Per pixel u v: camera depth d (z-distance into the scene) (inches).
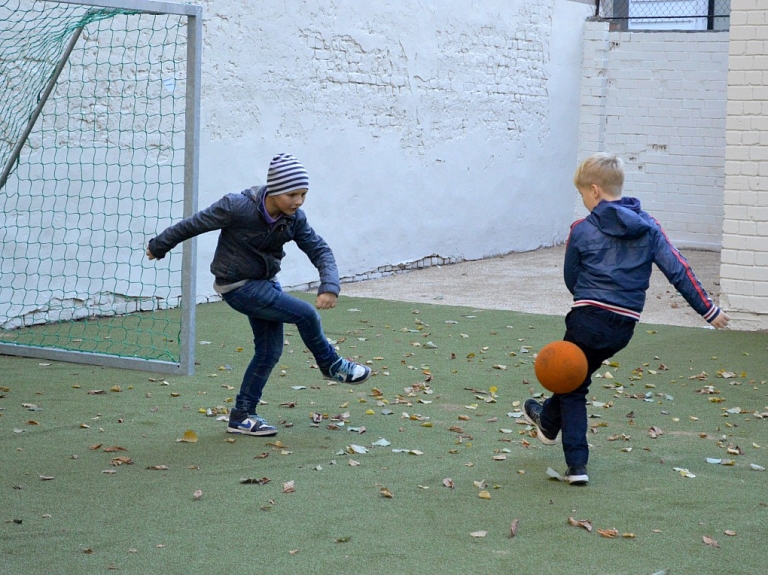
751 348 322.7
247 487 179.2
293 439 212.2
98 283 365.4
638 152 642.8
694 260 578.9
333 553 147.9
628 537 155.9
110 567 141.9
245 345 319.9
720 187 617.0
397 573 140.4
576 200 671.1
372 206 491.5
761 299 352.8
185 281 271.7
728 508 170.7
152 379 269.1
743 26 345.7
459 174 553.9
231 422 216.5
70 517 162.4
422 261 533.6
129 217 373.7
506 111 588.7
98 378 270.2
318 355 213.8
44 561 143.7
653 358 305.7
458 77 545.6
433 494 176.4
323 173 458.9
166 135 385.7
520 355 308.2
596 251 179.9
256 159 423.2
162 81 382.3
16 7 329.7
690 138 625.0
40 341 321.4
